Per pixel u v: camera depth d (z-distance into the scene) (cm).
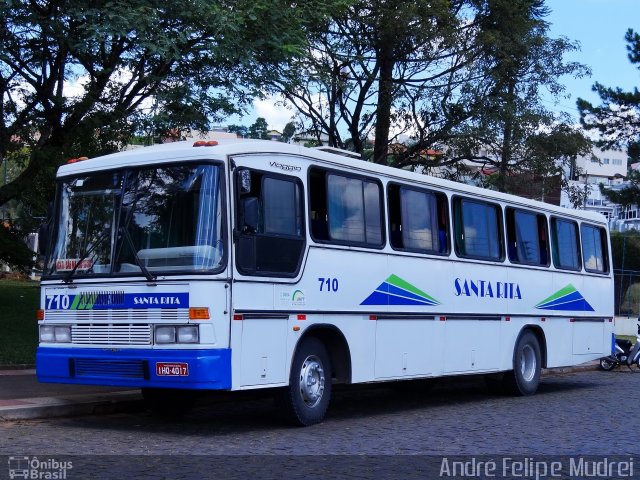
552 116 2391
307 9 1802
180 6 1566
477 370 1485
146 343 1012
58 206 1125
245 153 1048
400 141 2494
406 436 1066
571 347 1791
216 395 1366
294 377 1099
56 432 1037
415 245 1345
